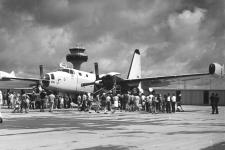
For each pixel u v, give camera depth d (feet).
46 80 119.75
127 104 114.52
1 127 51.29
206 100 252.01
